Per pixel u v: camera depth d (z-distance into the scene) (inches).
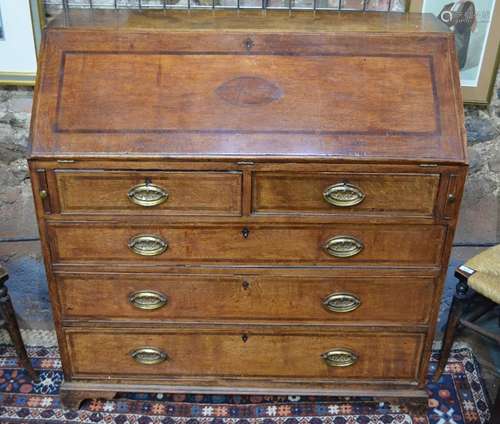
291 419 89.1
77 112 72.2
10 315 88.5
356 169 71.3
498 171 102.8
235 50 75.0
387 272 78.5
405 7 92.1
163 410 90.4
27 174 102.0
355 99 73.3
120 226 75.2
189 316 82.1
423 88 74.0
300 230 75.5
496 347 103.7
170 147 70.8
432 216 74.4
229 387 87.6
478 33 92.2
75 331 83.4
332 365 85.7
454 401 92.5
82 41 74.8
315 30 76.4
